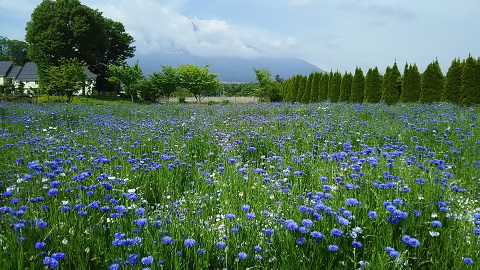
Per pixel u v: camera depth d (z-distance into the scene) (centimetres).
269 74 5006
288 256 339
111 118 1468
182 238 348
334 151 879
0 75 8856
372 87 2662
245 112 1781
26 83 8862
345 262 332
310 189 556
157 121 1366
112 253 332
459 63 2205
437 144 884
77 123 1363
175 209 470
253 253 348
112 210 415
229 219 414
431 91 2297
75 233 350
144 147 909
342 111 1572
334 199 441
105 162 621
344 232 362
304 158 726
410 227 376
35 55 5544
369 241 356
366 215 392
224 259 335
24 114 1595
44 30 5428
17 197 444
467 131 1002
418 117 1309
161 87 5034
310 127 1114
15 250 311
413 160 663
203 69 5053
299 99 3741
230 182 590
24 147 770
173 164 658
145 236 345
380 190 454
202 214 470
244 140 947
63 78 4031
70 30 5475
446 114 1326
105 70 6500
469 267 326
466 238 368
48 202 432
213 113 1805
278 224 397
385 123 1204
